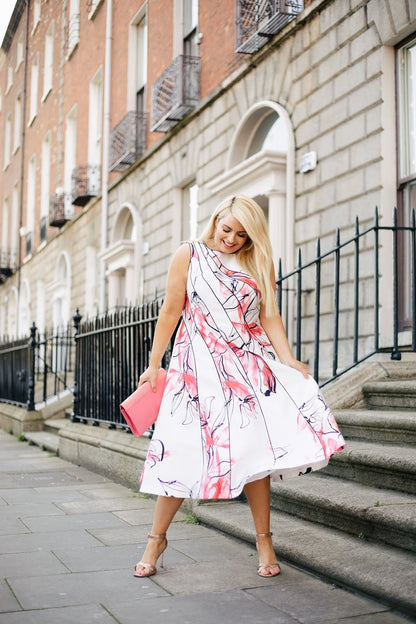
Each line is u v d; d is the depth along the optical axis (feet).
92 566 9.75
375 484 11.05
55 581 9.00
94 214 51.44
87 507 14.44
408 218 20.88
